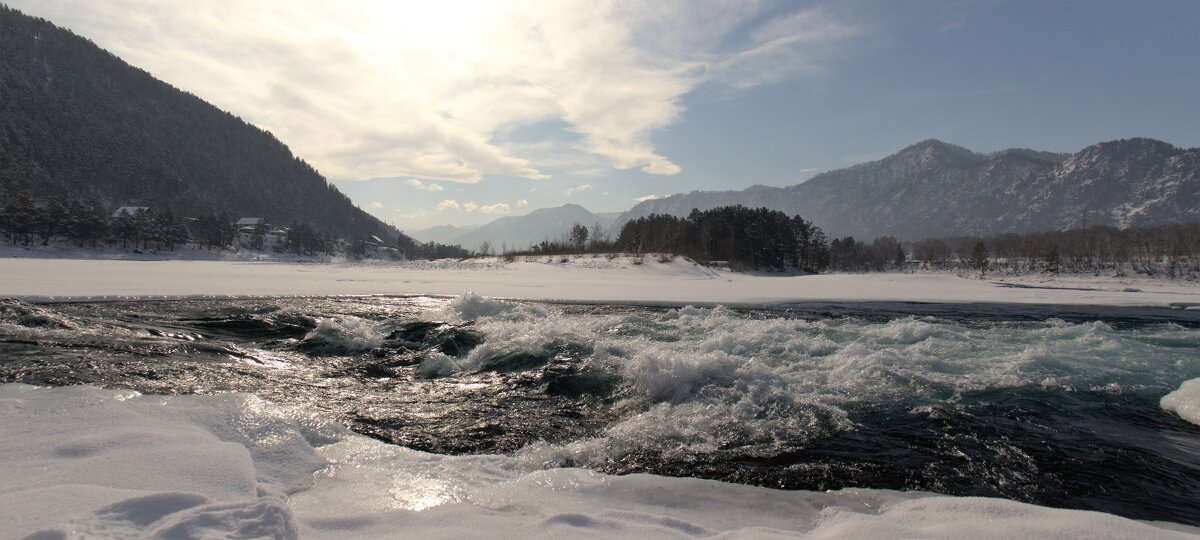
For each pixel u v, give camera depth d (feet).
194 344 29.09
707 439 17.49
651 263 115.96
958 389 23.25
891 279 146.72
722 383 22.31
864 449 17.04
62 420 14.19
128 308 43.52
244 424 14.82
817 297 69.92
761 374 23.31
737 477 14.83
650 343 31.19
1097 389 23.68
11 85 452.35
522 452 16.21
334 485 11.93
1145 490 14.83
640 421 18.99
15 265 98.78
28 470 10.80
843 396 21.98
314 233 398.01
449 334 31.71
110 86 560.20
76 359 23.72
